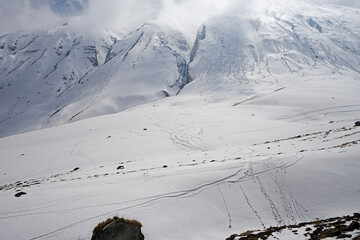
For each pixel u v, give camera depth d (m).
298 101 89.31
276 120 73.56
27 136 86.44
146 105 174.00
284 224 21.55
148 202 23.34
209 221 22.19
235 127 66.50
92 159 52.91
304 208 23.09
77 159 53.72
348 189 23.81
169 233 20.42
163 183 26.36
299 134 53.09
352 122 53.97
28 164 53.91
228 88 192.00
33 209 22.41
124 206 22.77
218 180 26.56
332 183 24.66
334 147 31.89
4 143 80.25
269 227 21.08
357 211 21.33
